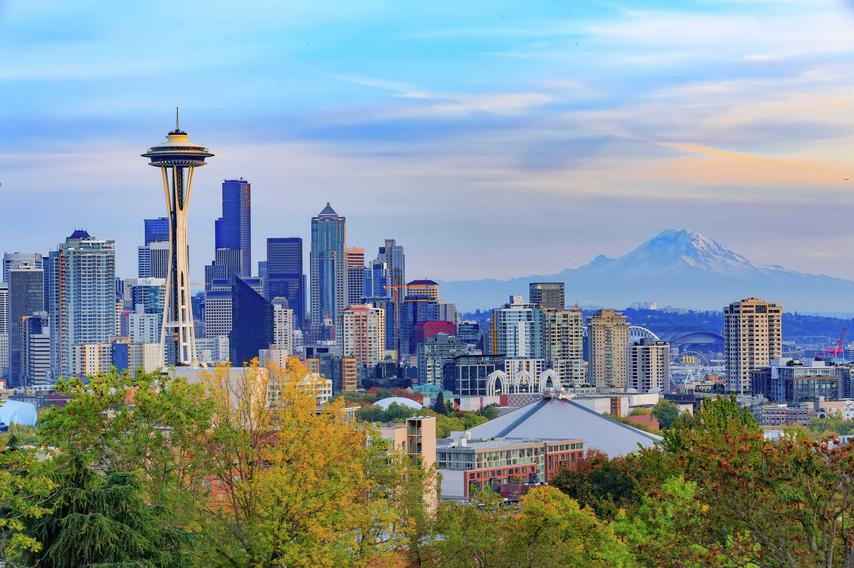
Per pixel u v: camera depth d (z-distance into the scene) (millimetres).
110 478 112000
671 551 114562
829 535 106875
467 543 151750
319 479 133625
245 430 143750
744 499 111312
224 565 127625
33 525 107875
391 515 138000
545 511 160875
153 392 140000
